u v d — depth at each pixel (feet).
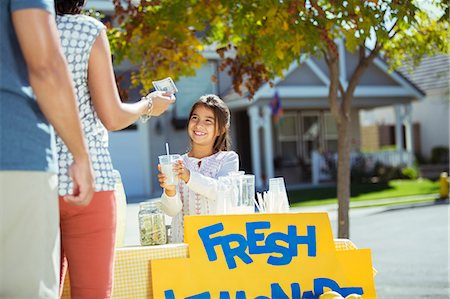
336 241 11.17
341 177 20.12
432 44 21.16
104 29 7.84
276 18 16.16
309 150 79.20
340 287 10.70
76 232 7.61
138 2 19.52
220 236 10.55
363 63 20.18
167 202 11.82
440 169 86.63
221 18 19.92
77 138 6.60
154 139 67.67
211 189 11.75
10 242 6.36
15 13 6.24
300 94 69.05
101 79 7.73
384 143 95.66
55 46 6.35
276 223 10.84
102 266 7.69
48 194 6.53
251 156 77.46
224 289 10.25
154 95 9.22
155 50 19.84
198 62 20.26
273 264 10.59
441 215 43.09
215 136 13.14
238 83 20.89
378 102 75.36
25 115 6.40
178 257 10.35
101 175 7.72
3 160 6.23
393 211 46.85
